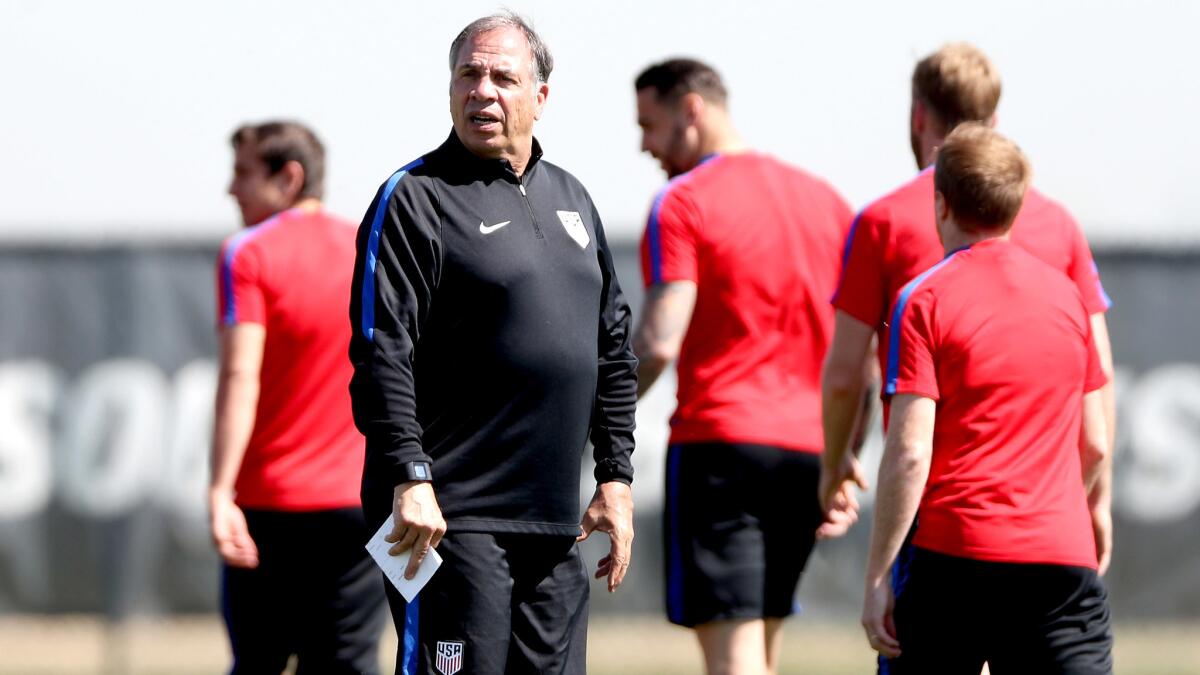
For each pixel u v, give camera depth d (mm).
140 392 34375
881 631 14844
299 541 19844
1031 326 14734
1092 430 15977
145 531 34125
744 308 19641
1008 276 14859
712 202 19719
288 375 19828
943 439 14773
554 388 14312
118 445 34219
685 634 35438
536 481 14328
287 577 19953
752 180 20000
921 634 14836
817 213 20281
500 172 14391
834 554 35188
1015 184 14945
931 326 14672
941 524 14703
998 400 14602
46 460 34156
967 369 14586
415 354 14227
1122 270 36062
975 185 14898
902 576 15016
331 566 19922
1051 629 14656
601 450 15250
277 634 20141
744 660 19531
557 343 14312
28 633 33906
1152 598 35531
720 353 19750
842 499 20594
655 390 35250
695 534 19641
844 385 17344
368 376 13688
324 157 20766
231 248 19844
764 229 19766
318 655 20016
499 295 14094
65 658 33406
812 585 35281
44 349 34312
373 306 13812
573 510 14680
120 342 34375
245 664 20203
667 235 19734
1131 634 35469
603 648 34625
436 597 14000
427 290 13977
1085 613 14711
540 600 14531
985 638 14789
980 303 14703
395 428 13570
